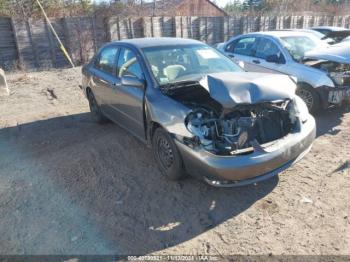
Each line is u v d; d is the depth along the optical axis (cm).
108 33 1516
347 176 379
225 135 319
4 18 1255
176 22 1706
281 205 332
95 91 566
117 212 334
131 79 415
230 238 290
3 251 285
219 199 348
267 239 286
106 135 542
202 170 323
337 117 593
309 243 278
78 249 284
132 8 1766
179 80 413
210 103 359
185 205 340
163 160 388
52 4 1730
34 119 657
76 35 1430
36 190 382
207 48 489
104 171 419
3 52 1280
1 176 420
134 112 435
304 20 2294
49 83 978
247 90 330
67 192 375
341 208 322
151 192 366
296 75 595
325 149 457
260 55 682
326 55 583
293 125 360
